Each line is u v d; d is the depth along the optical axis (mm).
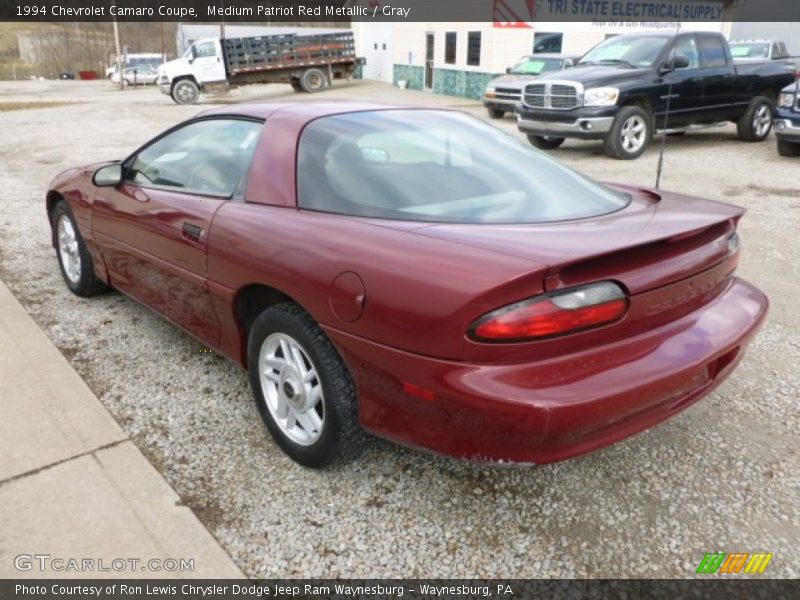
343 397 2461
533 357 2051
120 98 26781
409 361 2150
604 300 2102
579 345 2107
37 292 4676
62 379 3391
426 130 3033
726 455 2855
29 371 3467
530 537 2389
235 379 3467
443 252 2176
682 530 2422
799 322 4270
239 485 2646
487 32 21734
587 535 2398
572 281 2062
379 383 2291
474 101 22516
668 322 2355
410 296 2127
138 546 2293
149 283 3572
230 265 2799
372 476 2707
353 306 2275
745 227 6504
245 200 2912
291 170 2811
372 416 2379
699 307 2506
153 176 3586
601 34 21250
